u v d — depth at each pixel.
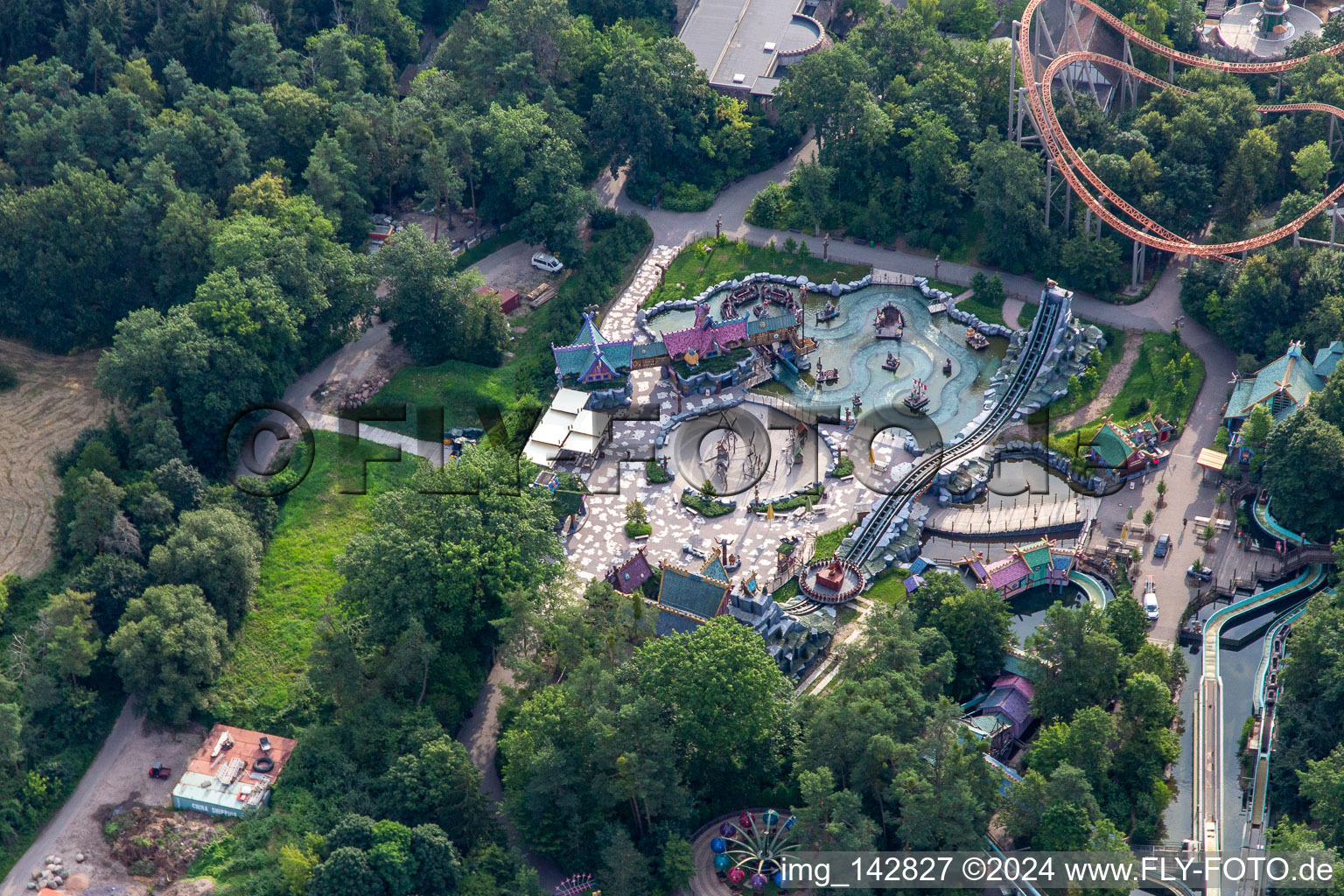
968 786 191.12
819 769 192.38
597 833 198.88
